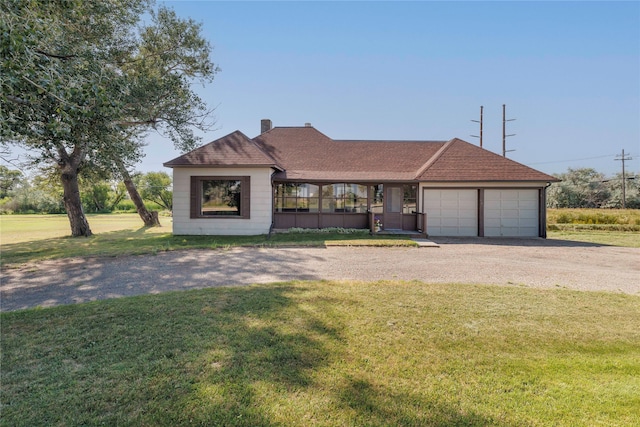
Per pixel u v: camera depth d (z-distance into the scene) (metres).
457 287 6.25
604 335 4.05
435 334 4.04
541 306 5.12
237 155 15.12
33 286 6.74
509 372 3.20
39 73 5.53
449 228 16.05
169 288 6.49
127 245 12.59
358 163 17.92
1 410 2.58
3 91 5.34
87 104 6.49
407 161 18.20
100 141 11.36
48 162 16.80
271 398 2.73
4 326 4.30
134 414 2.53
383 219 16.62
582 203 52.12
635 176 50.06
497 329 4.21
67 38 9.36
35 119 6.59
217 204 15.02
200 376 3.06
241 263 8.95
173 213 14.99
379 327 4.23
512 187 15.77
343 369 3.21
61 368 3.22
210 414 2.53
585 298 5.58
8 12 5.62
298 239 13.56
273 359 3.38
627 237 16.12
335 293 5.75
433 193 16.12
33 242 14.34
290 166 17.47
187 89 16.27
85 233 16.89
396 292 5.84
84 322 4.41
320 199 16.67
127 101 12.54
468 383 3.00
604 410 2.62
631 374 3.18
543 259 9.85
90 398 2.73
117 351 3.57
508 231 15.82
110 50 13.17
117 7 12.30
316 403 2.68
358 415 2.54
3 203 45.41
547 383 3.01
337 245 11.98
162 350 3.58
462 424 2.45
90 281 7.11
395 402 2.71
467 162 16.50
